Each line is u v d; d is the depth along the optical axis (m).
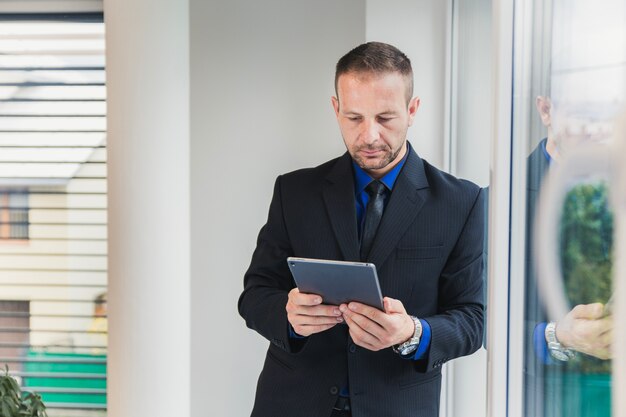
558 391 1.27
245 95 3.34
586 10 1.12
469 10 2.51
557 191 1.25
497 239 1.51
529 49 1.40
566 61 1.20
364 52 1.93
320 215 2.05
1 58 3.72
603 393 1.07
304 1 3.31
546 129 1.30
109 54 2.84
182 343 2.94
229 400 3.42
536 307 1.37
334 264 1.67
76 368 3.76
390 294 1.97
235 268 3.39
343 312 1.79
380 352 1.95
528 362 1.42
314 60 3.32
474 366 2.46
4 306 3.76
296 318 1.83
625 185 0.98
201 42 3.34
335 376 1.97
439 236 1.98
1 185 3.75
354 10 3.30
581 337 1.15
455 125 2.78
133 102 2.83
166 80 2.85
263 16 3.32
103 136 3.73
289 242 2.12
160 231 2.85
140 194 2.83
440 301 2.06
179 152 2.90
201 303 3.41
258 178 3.36
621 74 1.00
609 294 1.04
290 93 3.33
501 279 1.51
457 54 2.73
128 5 2.81
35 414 3.13
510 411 1.52
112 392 2.88
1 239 3.75
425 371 1.89
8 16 3.70
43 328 3.75
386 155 1.93
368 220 2.01
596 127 1.08
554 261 1.27
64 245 3.74
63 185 3.74
